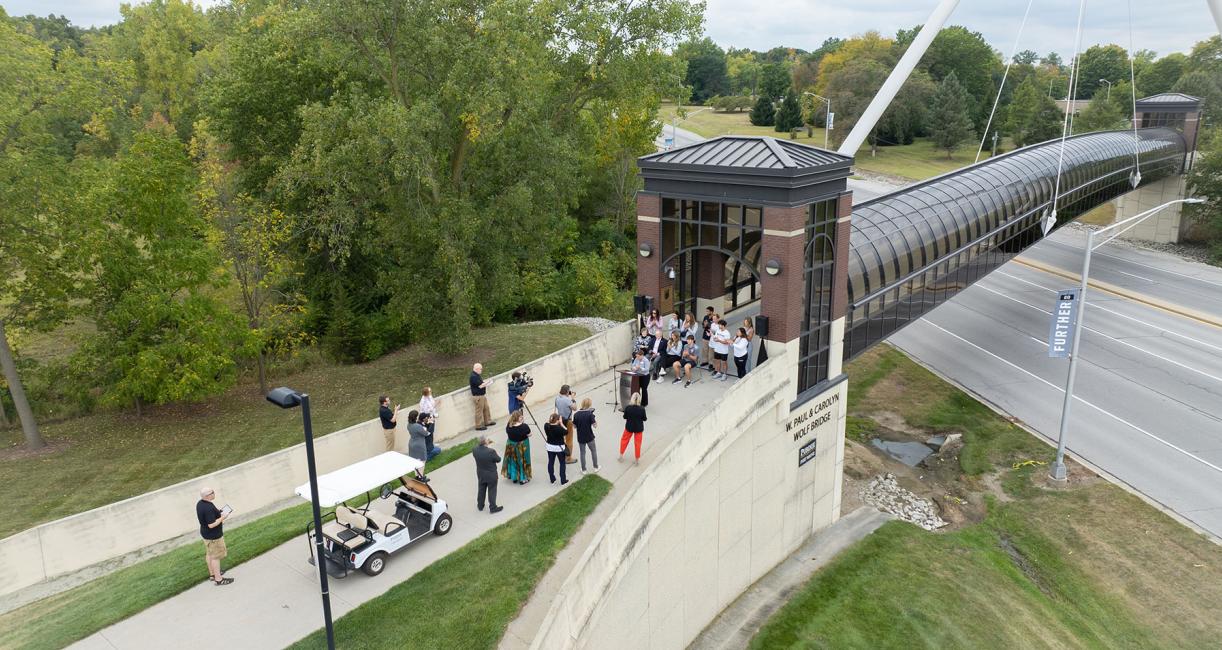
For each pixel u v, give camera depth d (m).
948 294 35.34
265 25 41.19
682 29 35.47
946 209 34.41
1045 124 103.69
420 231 31.66
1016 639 21.66
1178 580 24.33
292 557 16.28
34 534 16.86
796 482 25.00
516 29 29.73
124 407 32.19
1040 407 37.47
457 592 14.95
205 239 34.22
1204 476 30.33
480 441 17.41
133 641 13.78
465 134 32.66
